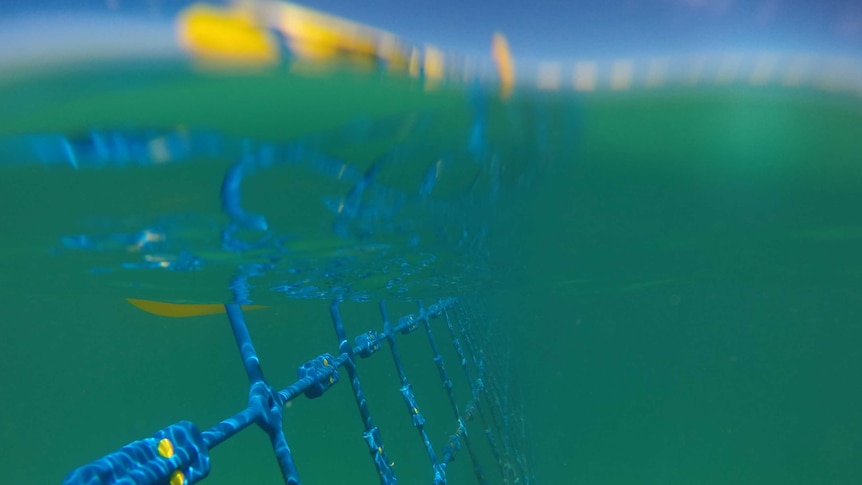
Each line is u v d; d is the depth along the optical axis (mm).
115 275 3941
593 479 27859
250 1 1292
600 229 3646
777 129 2076
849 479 27188
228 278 4336
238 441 33688
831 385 72062
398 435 33406
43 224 2465
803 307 40688
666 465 29562
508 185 2520
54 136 1573
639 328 74188
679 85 1728
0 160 1723
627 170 2441
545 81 1646
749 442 34562
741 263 6328
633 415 45219
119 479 2287
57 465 54312
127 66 1295
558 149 2143
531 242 4090
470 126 1818
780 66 1718
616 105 1806
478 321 14492
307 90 1481
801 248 5215
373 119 1684
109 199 2176
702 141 2150
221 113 1548
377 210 2686
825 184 2775
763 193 2982
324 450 31672
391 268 4961
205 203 2320
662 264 5840
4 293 5445
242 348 3854
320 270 4535
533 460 14852
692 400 55781
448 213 2928
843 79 1764
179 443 2682
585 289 10109
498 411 11789
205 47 1295
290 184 2186
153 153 1755
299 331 61500
